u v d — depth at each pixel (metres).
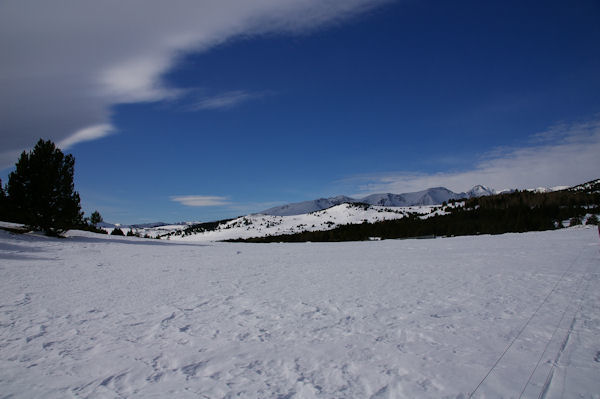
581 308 5.96
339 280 10.52
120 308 7.03
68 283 10.07
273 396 3.25
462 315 5.94
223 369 3.95
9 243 19.58
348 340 4.87
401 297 7.70
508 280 9.23
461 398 3.09
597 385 3.22
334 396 3.21
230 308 7.01
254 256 19.72
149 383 3.61
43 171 24.09
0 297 7.99
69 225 25.92
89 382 3.66
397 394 3.21
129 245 25.98
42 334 5.32
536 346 4.29
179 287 9.54
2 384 3.63
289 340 4.95
